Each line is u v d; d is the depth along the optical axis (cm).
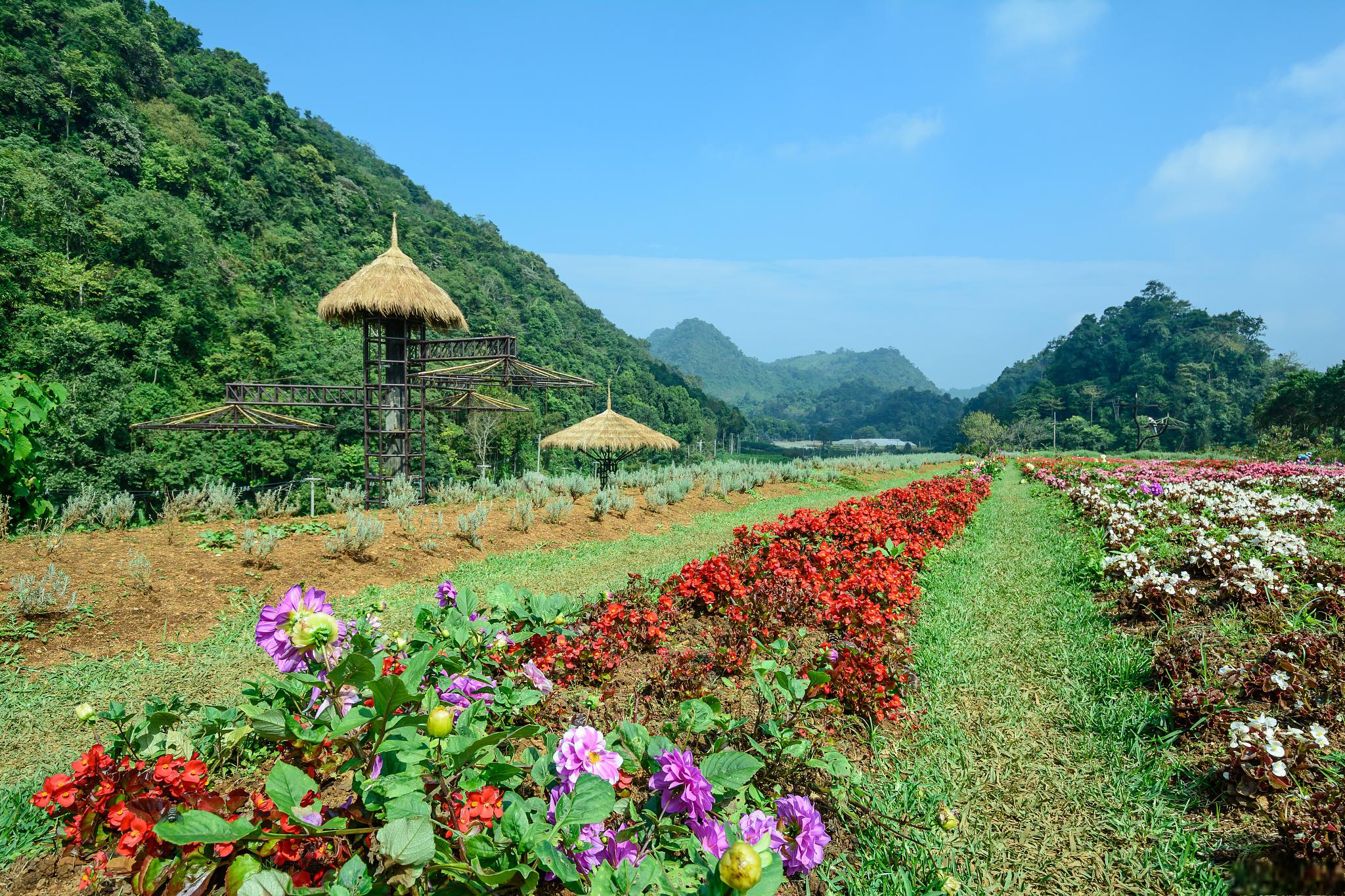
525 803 179
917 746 338
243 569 629
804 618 485
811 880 234
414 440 2755
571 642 352
